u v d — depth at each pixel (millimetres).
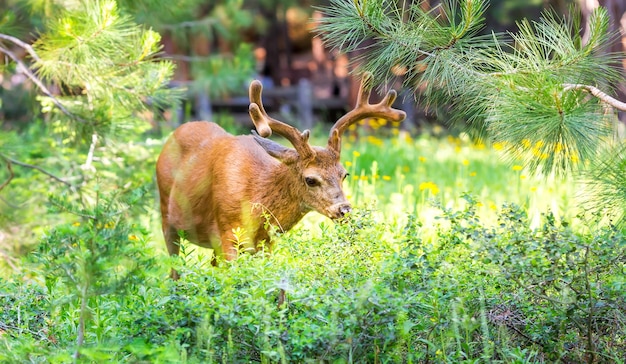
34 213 14500
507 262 8438
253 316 8156
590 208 9453
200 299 8227
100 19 12742
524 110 8844
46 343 8914
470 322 8266
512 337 8938
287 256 9438
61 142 15719
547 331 8688
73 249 7719
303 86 35844
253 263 9133
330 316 8164
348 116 11023
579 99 8875
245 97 37531
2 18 16688
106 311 9234
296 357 8125
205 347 8242
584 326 8781
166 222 12320
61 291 9609
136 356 7871
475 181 18516
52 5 15164
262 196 10945
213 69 24438
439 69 9602
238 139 11602
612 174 8938
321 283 8789
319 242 9438
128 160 15398
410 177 19219
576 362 8672
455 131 27438
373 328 8172
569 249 8414
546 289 8930
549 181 17141
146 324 8320
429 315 8711
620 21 24000
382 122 27844
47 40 13445
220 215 11250
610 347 8703
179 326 8312
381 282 8641
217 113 37281
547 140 9031
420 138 26750
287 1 38625
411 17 9750
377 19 9523
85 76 13328
